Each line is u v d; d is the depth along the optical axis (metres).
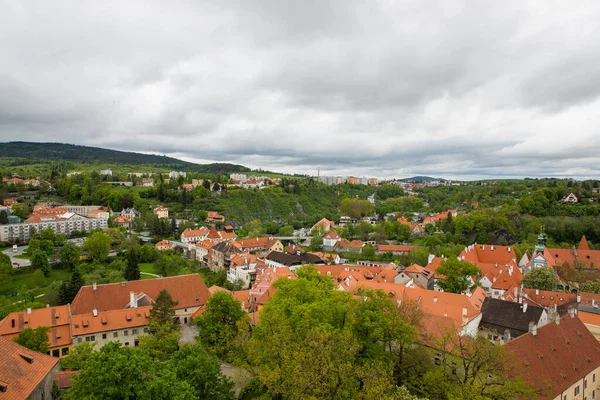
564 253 160.62
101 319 92.12
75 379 46.16
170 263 177.12
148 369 47.12
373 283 113.25
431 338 71.25
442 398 56.88
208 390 58.25
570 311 77.81
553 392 59.47
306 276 99.75
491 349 54.75
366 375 52.19
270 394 58.59
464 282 125.81
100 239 190.25
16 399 44.47
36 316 89.69
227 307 85.50
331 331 59.09
